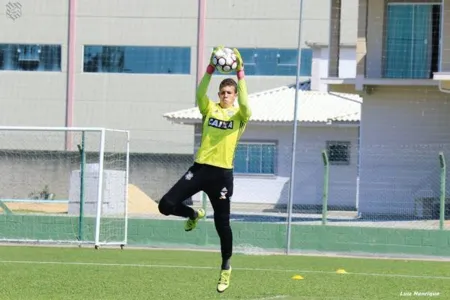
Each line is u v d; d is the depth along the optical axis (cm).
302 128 11100
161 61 13725
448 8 8381
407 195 8462
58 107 13950
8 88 14050
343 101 11731
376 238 5625
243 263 5006
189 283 4028
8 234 5934
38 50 14012
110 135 12669
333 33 9156
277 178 10469
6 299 3434
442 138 8888
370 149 8750
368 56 8944
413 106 8944
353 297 3672
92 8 13850
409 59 8950
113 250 5625
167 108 13675
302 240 5684
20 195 11475
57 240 5794
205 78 2880
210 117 2856
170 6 13662
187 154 11850
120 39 13775
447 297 3747
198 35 13588
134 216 6506
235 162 10669
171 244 5822
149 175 11862
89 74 13888
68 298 3491
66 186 11481
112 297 3538
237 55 2881
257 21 13450
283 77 13375
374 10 8925
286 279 4266
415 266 5062
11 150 11475
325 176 5738
